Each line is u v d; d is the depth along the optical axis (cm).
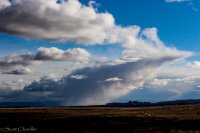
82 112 11694
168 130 5356
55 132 5269
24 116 9219
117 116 8494
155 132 5109
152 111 11931
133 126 6072
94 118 7906
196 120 7000
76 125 6369
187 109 12156
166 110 12262
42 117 8688
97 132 5200
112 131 5288
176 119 7388
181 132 5059
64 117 8469
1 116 9312
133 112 11475
